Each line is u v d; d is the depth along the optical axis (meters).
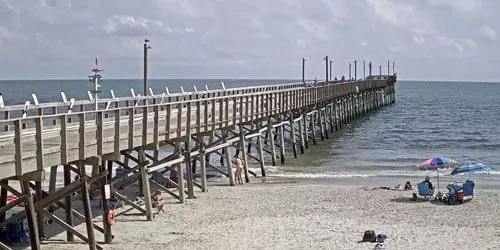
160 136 21.27
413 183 31.25
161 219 21.39
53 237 18.53
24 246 17.39
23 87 165.25
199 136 26.59
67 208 18.03
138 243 18.28
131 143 18.66
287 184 30.19
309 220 21.86
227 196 26.03
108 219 18.02
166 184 27.19
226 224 21.00
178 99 33.47
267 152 39.78
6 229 17.55
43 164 14.35
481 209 24.14
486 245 18.89
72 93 118.81
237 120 29.39
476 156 47.03
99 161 16.80
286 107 38.75
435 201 25.62
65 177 17.80
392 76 114.19
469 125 76.75
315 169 36.53
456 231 20.59
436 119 84.69
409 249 18.30
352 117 68.94
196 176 31.28
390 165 39.50
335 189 28.36
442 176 34.28
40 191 16.64
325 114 53.09
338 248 18.25
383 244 18.70
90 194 20.66
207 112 25.72
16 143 13.55
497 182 32.12
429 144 54.78
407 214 23.11
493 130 70.38
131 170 20.91
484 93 190.88
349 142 52.56
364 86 74.50
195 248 17.95
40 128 14.21
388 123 75.12
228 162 29.16
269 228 20.58
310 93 45.31
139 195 25.02
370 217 22.53
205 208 23.45
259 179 31.94
